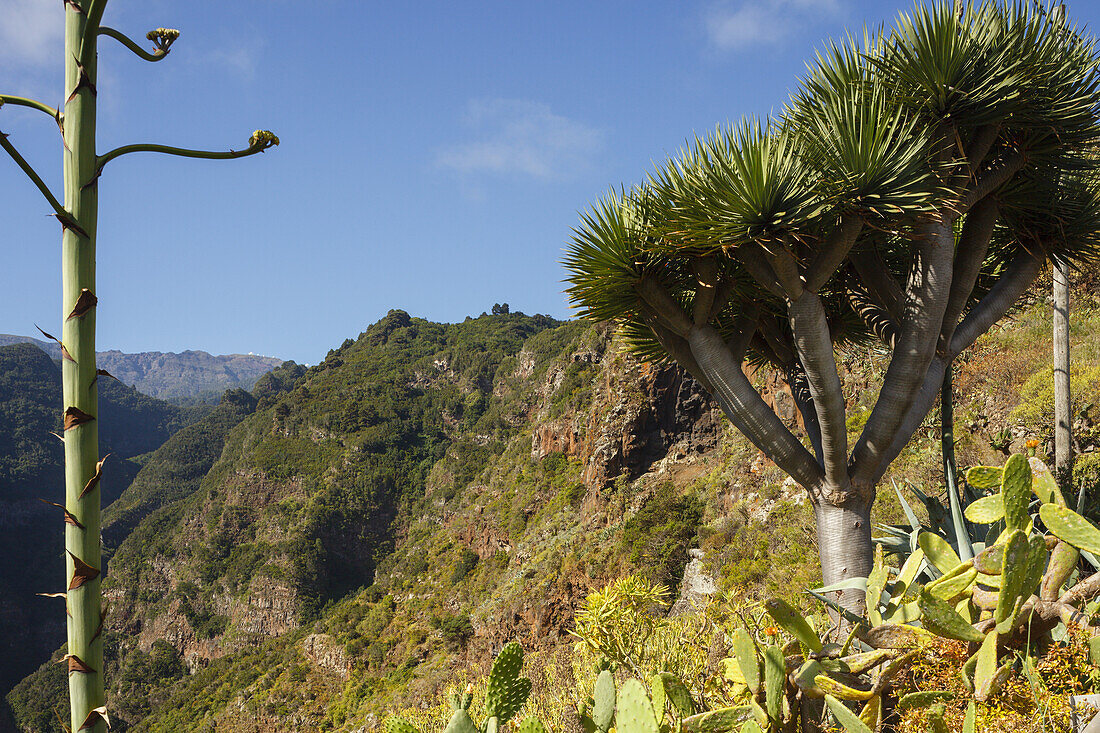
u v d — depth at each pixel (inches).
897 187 166.2
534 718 64.8
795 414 1079.0
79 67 62.7
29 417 6476.4
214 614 4055.1
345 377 5467.5
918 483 496.7
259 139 68.8
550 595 1620.3
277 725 2706.7
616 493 2038.6
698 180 179.3
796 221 162.2
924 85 182.7
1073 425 409.1
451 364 5442.9
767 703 78.0
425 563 3449.8
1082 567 107.1
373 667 2839.6
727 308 231.6
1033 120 192.2
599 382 2691.9
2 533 5457.7
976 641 73.4
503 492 3363.7
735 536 1077.8
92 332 60.3
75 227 60.7
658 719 79.7
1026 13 193.8
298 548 4047.7
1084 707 61.2
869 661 80.9
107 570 4672.7
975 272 197.8
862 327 255.9
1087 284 569.3
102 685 57.2
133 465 6958.7
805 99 205.9
